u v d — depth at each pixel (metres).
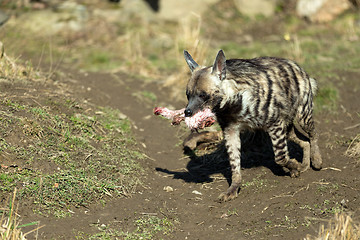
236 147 9.43
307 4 23.91
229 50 19.12
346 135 11.71
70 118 10.76
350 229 6.89
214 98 8.62
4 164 8.59
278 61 9.81
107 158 10.01
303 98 9.80
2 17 19.47
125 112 12.86
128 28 21.14
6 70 11.76
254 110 8.99
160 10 22.95
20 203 7.84
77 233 7.40
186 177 10.38
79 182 8.81
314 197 8.59
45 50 18.23
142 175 10.04
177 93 14.61
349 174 9.60
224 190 9.70
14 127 9.43
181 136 12.40
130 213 8.39
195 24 22.25
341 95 13.93
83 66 16.86
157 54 18.80
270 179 9.85
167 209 8.76
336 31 21.86
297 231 7.45
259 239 7.35
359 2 23.36
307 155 10.16
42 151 9.24
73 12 21.09
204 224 8.21
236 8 24.56
